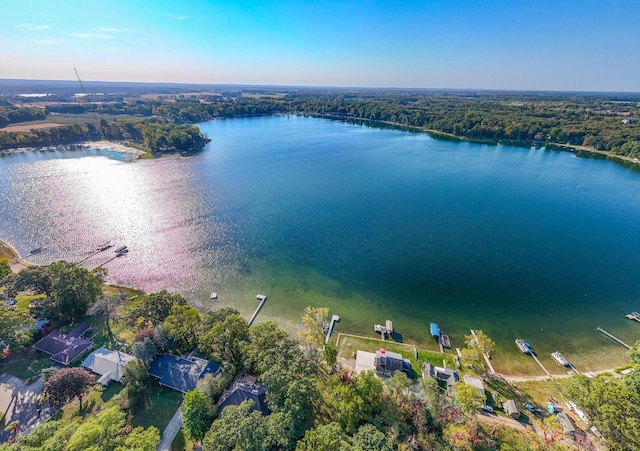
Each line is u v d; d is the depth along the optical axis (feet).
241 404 138.72
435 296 254.47
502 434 144.25
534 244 326.44
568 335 217.97
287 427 131.85
